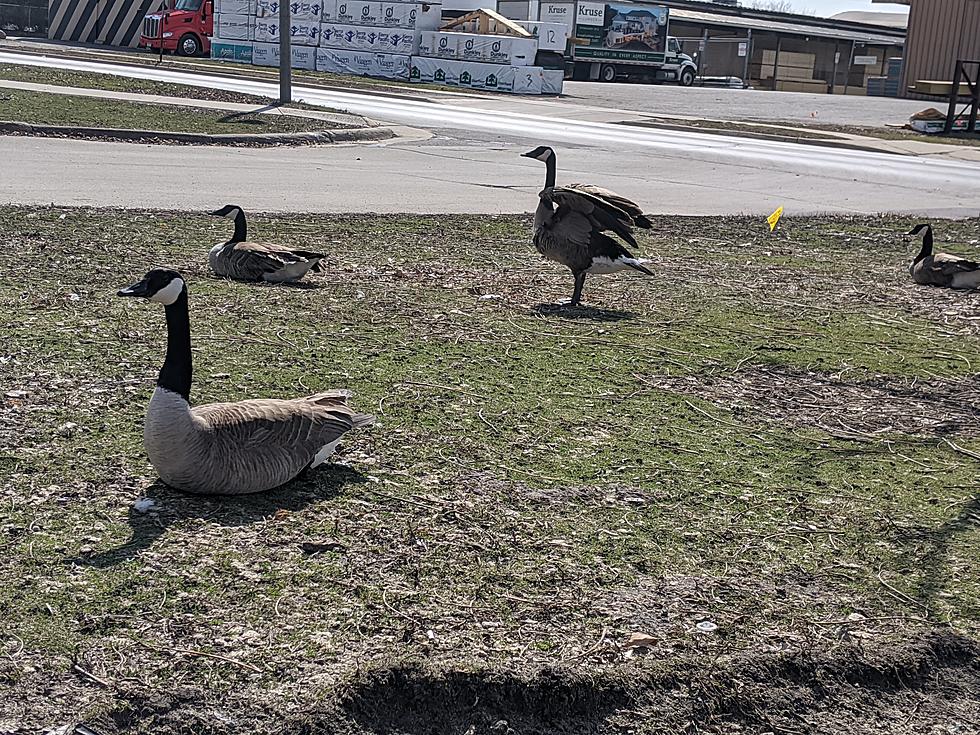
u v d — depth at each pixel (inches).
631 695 169.6
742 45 3002.0
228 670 165.0
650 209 693.3
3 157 700.7
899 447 278.8
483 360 326.0
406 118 1201.4
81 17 2242.9
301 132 943.0
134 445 243.4
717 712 169.6
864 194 836.6
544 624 183.8
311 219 556.4
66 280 388.2
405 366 314.3
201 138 869.8
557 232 390.0
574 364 329.4
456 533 212.4
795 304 438.3
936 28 2037.4
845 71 3198.8
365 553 202.1
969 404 318.3
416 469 241.0
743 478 250.2
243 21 1913.1
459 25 1895.9
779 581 203.8
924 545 221.6
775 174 932.0
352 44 1852.9
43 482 221.9
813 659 180.1
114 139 840.9
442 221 577.9
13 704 154.6
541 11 2431.1
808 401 313.3
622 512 227.3
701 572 204.7
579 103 1612.9
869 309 437.4
